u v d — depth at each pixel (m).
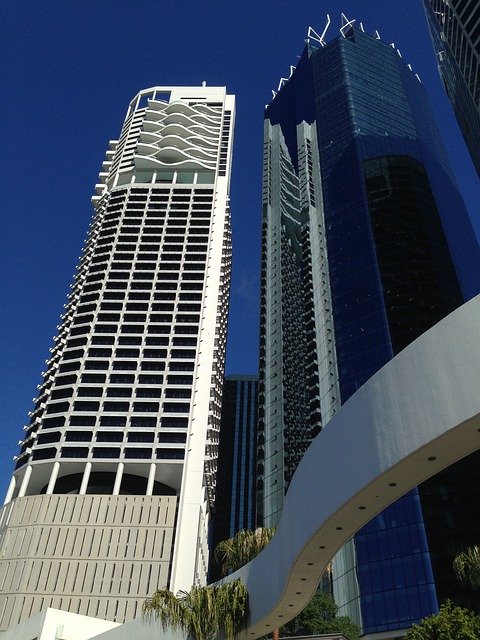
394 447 17.48
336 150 167.00
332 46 195.38
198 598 30.81
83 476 113.94
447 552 90.25
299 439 132.62
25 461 118.88
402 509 96.69
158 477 117.19
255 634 30.98
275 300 160.62
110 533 105.00
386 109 175.38
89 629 49.41
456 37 156.00
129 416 120.12
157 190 165.12
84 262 151.50
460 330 16.33
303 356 145.00
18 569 101.06
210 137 185.50
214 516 188.12
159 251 147.25
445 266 135.38
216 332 138.38
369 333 124.50
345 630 61.66
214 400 132.25
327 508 20.47
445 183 165.75
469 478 99.94
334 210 154.12
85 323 134.25
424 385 17.03
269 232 176.88
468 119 167.12
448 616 31.41
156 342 131.38
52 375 130.12
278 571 27.02
